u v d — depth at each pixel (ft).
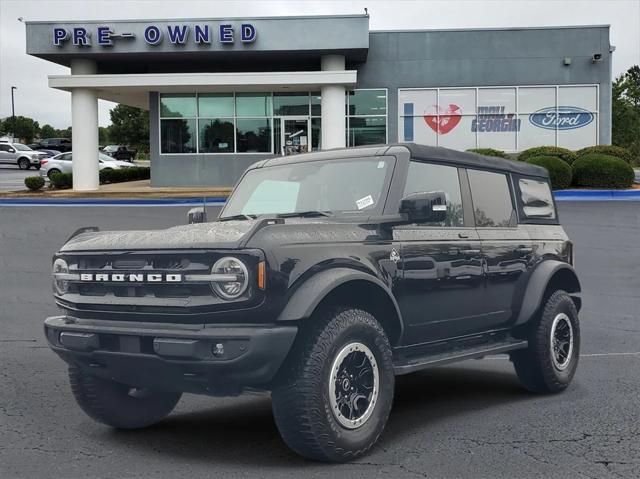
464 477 14.47
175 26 85.81
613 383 22.75
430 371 25.91
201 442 17.13
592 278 41.88
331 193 18.34
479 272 19.25
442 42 92.58
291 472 14.76
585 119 92.53
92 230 17.95
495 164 21.40
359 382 15.38
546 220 23.21
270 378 13.99
